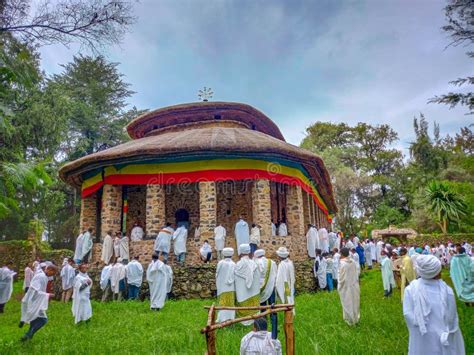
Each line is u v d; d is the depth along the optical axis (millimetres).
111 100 37969
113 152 15484
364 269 22078
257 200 15750
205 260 14250
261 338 4441
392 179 46594
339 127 50812
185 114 20891
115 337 7863
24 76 5027
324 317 8820
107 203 16344
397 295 12672
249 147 14945
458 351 4164
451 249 23906
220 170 15523
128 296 13188
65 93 26969
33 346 7465
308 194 21250
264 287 8953
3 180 4578
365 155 50625
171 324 8680
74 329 8875
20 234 26109
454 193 32594
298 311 9680
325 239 18344
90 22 5047
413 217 38812
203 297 12953
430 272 4336
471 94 12836
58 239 31750
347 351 5934
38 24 4930
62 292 14609
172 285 13156
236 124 20844
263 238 15414
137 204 19016
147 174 15984
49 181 4844
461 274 10383
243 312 8500
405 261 11398
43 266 10797
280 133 24078
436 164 44312
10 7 4785
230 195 18266
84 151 32344
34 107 20391
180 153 15102
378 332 7285
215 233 14922
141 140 18703
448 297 4273
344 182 40812
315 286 14797
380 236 31766
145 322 9086
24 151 19719
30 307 7984
